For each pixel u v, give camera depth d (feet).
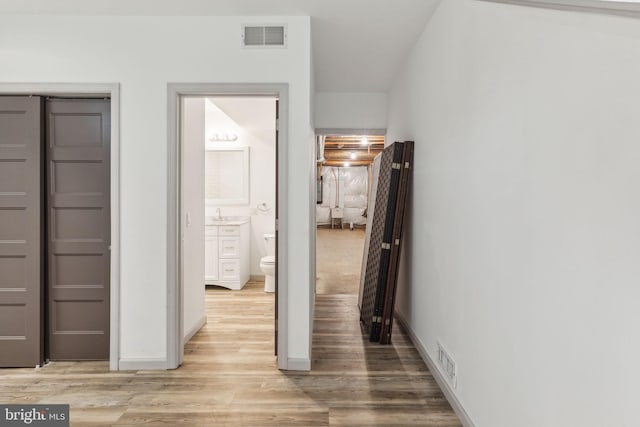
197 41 9.48
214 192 20.56
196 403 7.91
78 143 9.87
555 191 4.48
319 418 7.36
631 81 3.40
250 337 11.78
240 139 20.40
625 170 3.47
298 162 9.51
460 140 7.57
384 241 11.27
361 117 16.70
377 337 11.44
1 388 8.58
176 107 9.56
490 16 6.15
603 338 3.75
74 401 8.02
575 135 4.13
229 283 17.95
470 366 6.97
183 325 11.02
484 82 6.41
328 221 45.44
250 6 9.03
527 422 5.11
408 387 8.62
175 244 9.57
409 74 12.21
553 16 4.49
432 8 9.18
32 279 9.68
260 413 7.53
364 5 9.02
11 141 9.68
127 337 9.56
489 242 6.23
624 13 3.45
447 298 8.30
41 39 9.42
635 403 3.39
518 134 5.30
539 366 4.83
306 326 9.52
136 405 7.84
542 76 4.72
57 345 9.96
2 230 9.69
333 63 13.15
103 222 9.89
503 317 5.76
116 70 9.48
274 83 9.50
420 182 10.74
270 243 19.81
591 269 3.90
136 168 9.51
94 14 9.38
